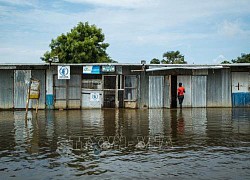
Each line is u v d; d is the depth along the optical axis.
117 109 22.22
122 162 7.71
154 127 13.14
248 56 36.41
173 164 7.53
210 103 23.11
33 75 22.03
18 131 12.33
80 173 6.87
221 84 23.11
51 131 12.27
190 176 6.65
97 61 37.69
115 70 22.45
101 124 14.19
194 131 12.06
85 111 20.92
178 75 22.81
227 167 7.28
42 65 21.94
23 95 22.05
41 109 22.12
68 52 37.56
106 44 40.12
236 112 19.44
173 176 6.65
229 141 10.16
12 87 21.97
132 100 22.64
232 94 23.17
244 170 7.05
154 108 22.67
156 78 22.75
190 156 8.27
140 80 22.56
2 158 8.18
